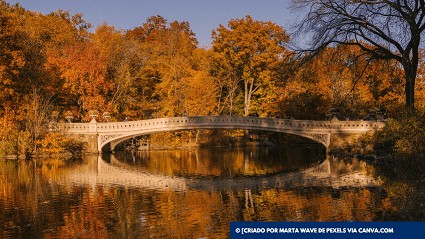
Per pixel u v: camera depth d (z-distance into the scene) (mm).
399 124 28172
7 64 42938
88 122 47844
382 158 33031
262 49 57781
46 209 17984
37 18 58031
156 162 37906
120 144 56250
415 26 26391
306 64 28250
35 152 41750
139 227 15180
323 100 51688
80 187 23438
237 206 18172
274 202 18750
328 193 20391
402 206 16188
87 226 15367
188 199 19859
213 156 43875
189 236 14086
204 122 43469
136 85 62656
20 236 14289
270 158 40406
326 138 41562
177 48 66438
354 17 27266
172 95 60188
